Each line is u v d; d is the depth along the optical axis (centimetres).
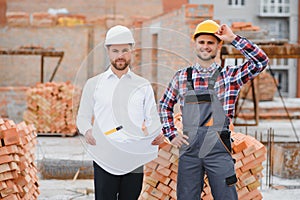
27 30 2017
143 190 582
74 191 759
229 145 501
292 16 2091
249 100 1708
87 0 2053
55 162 828
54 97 1226
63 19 2025
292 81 2095
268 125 1454
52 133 1223
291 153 840
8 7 2020
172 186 577
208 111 498
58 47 2025
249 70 496
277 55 1065
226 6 2086
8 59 1988
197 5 1269
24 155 578
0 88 1476
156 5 2139
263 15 2078
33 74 2003
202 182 512
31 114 1238
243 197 589
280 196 745
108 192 499
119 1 2158
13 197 550
